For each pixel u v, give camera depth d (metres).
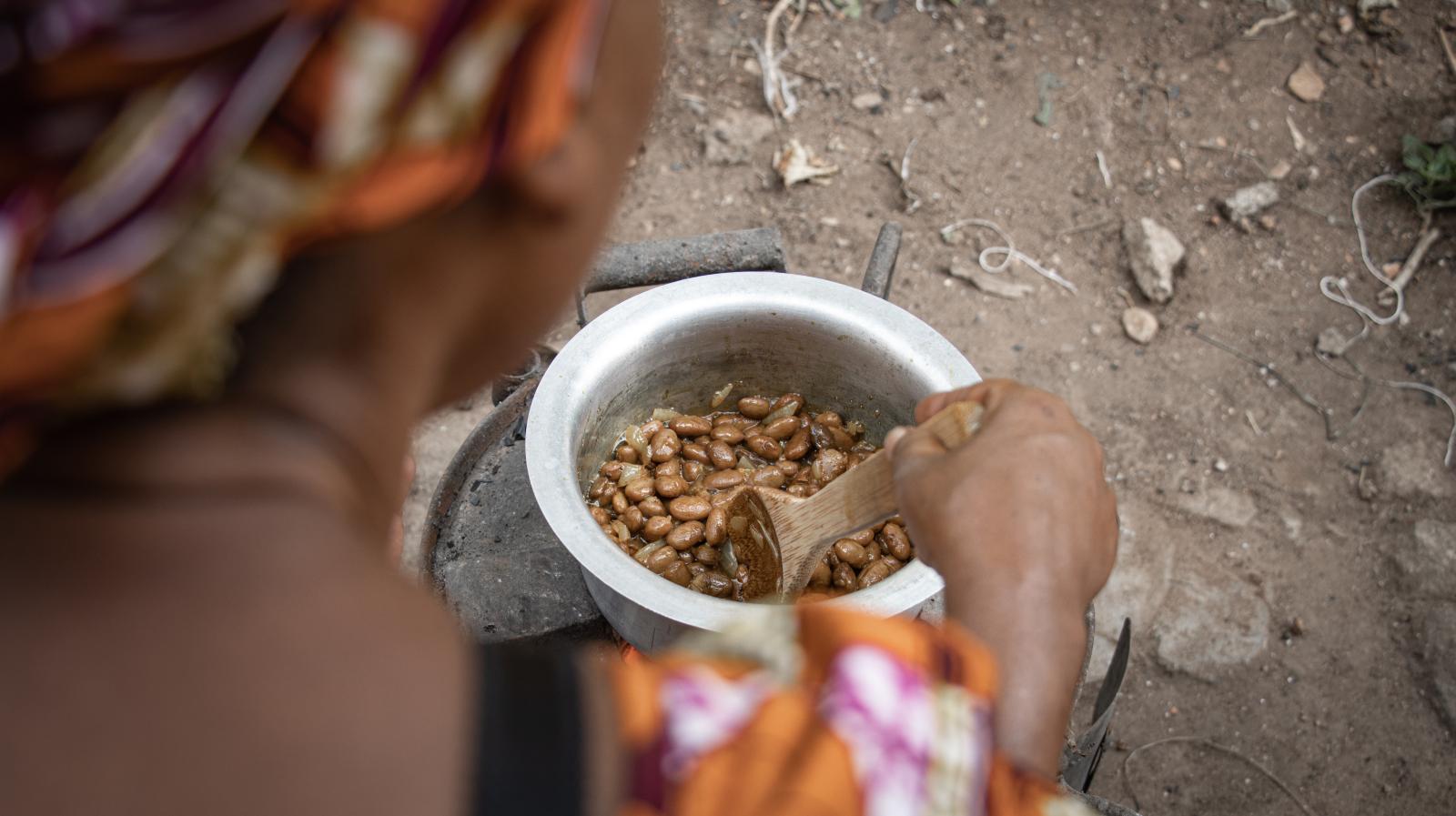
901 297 2.32
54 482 0.36
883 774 0.41
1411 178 2.48
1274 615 2.03
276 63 0.32
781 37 2.60
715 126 2.48
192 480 0.36
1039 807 0.45
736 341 1.21
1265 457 2.18
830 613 0.44
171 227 0.32
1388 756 1.92
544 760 0.37
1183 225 2.43
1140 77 2.59
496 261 0.40
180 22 0.31
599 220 0.42
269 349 0.37
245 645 0.36
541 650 0.41
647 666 0.42
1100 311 2.33
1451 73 2.63
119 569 0.35
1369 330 2.32
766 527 1.03
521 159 0.38
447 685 0.37
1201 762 1.91
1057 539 0.59
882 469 0.89
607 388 1.15
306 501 0.37
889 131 2.50
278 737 0.35
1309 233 2.43
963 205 2.43
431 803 0.36
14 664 0.35
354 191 0.35
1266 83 2.60
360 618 0.37
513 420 1.32
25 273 0.32
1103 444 2.18
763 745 0.40
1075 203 2.44
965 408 0.65
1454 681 1.97
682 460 1.31
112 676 0.35
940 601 1.17
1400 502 2.13
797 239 2.37
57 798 0.34
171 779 0.35
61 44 0.31
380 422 0.39
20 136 0.31
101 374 0.34
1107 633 2.01
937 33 2.62
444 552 1.24
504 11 0.35
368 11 0.33
